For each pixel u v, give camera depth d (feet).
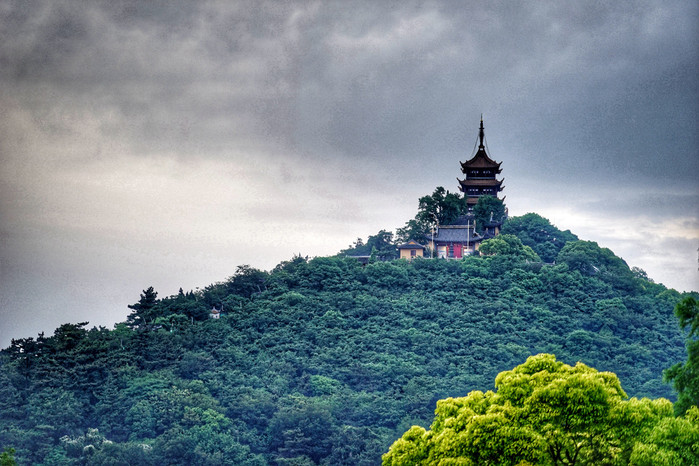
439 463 440.86
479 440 438.40
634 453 419.95
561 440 438.40
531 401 445.78
